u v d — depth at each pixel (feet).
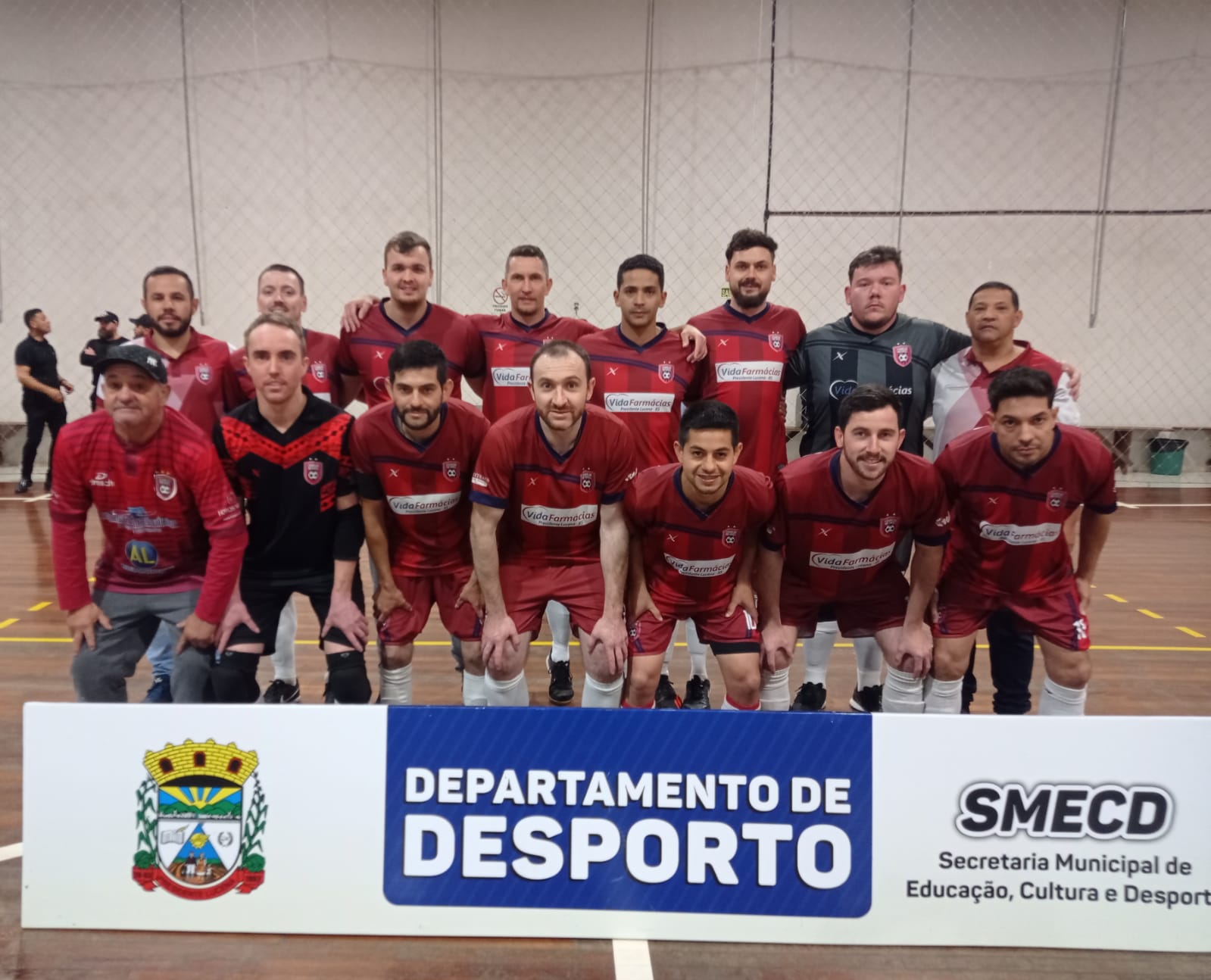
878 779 5.91
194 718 5.93
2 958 5.73
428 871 5.98
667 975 5.67
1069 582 8.18
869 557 8.04
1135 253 26.09
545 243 25.86
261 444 7.52
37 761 5.96
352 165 25.54
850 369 9.92
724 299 26.00
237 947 5.88
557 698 11.04
